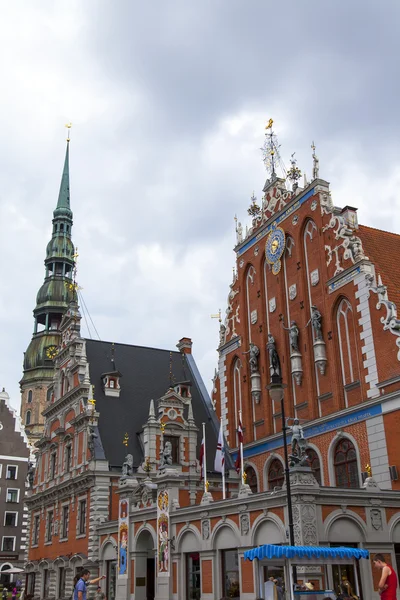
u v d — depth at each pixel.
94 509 46.41
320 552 22.31
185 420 51.28
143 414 53.22
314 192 43.56
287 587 24.58
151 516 39.50
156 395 55.75
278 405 44.06
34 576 56.81
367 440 35.28
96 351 57.03
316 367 40.53
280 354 44.50
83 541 47.12
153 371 58.28
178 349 62.94
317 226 42.69
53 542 52.91
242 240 51.31
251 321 48.59
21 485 81.38
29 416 108.38
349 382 37.94
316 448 38.84
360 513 29.31
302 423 40.31
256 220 50.03
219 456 39.41
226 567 32.62
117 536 43.31
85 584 21.91
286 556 21.75
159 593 36.84
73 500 50.56
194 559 35.25
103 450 48.50
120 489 43.16
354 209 41.66
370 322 36.72
